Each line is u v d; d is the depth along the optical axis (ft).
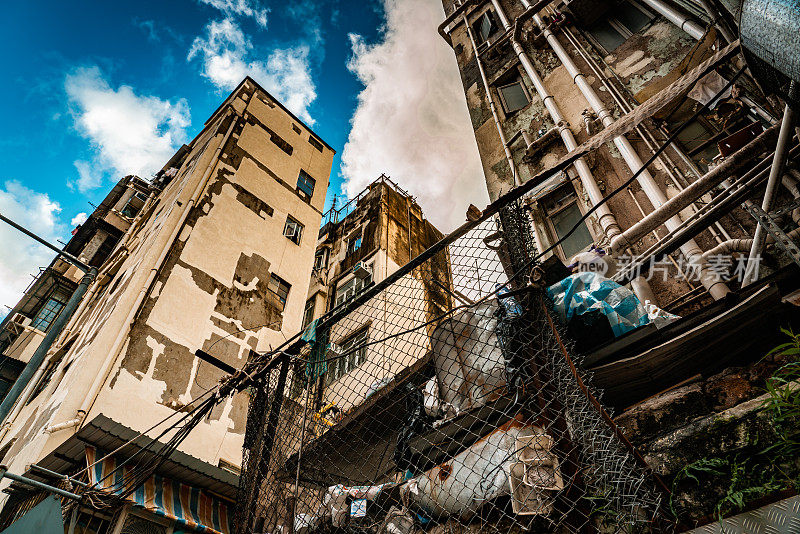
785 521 6.70
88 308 50.08
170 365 36.65
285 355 14.97
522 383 9.87
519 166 28.53
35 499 26.94
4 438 38.09
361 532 12.47
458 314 13.66
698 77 9.23
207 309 42.47
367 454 15.99
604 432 8.84
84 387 31.78
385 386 13.93
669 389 11.32
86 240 68.54
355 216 75.87
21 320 57.06
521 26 34.53
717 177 13.23
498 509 9.29
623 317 12.95
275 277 51.65
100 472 24.64
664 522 8.01
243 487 14.05
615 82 26.22
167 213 49.62
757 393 9.50
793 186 15.11
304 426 13.35
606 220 20.93
